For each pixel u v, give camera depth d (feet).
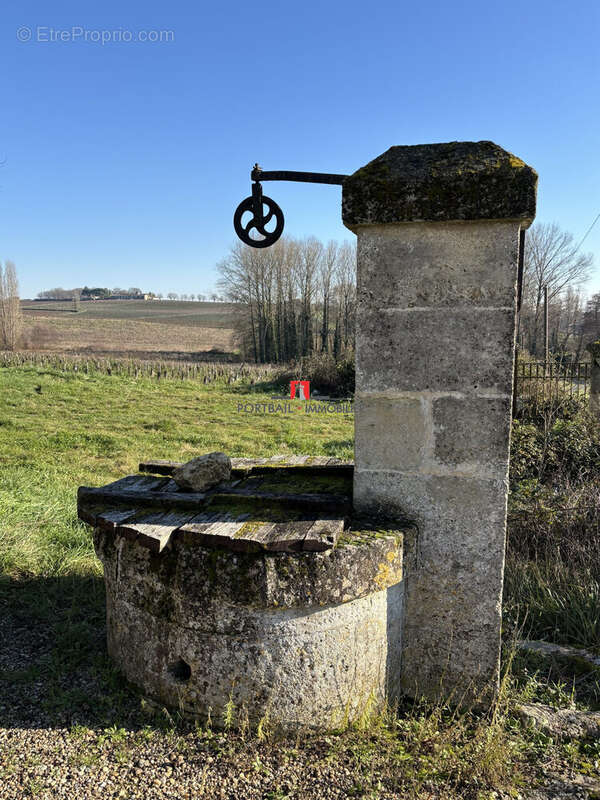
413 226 7.47
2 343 133.28
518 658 9.40
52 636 10.18
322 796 6.48
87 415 43.11
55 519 15.99
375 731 7.47
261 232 9.30
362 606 7.41
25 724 7.73
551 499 14.62
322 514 7.98
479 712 7.98
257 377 73.77
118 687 8.45
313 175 8.68
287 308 127.03
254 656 7.22
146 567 7.81
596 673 8.99
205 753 7.13
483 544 7.72
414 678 8.26
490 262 7.29
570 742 7.47
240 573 7.00
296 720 7.32
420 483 7.86
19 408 44.57
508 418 7.42
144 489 9.23
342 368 65.67
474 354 7.46
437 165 7.22
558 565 12.16
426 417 7.72
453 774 6.82
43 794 6.49
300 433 39.11
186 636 7.53
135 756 7.11
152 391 59.82
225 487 9.27
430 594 8.02
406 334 7.67
